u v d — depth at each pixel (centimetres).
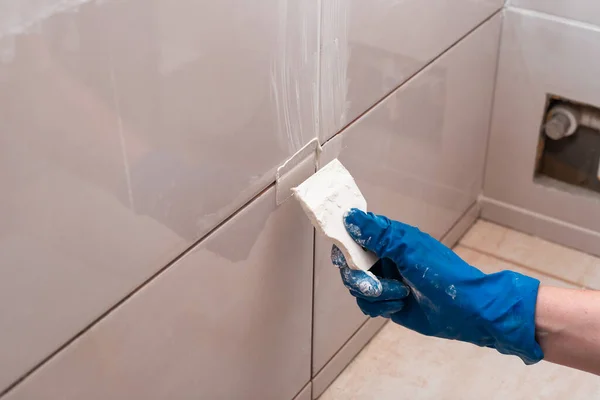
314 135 81
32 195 51
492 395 107
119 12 52
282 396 98
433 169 115
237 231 75
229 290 77
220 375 82
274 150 75
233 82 65
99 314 61
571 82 117
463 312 78
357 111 88
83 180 55
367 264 80
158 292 67
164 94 59
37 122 50
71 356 60
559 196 129
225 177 69
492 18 114
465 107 117
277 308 88
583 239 130
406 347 115
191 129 63
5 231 51
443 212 125
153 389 72
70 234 56
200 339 76
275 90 71
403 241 78
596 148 125
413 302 85
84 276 58
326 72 78
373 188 99
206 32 60
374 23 83
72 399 62
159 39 56
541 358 80
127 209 60
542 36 116
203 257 71
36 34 47
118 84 54
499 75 124
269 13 66
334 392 108
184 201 66
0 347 54
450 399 107
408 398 107
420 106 103
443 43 102
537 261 131
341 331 107
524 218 135
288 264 86
